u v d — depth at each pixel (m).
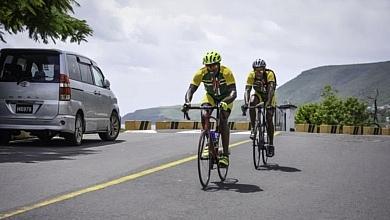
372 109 86.31
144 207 5.62
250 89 9.27
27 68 11.52
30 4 12.90
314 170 8.66
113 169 8.22
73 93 11.70
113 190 6.51
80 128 12.17
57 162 8.97
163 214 5.33
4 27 13.96
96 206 5.61
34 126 11.33
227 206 5.78
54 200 5.84
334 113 82.19
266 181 7.51
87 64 12.95
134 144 12.69
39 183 6.88
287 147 12.43
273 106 9.44
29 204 5.63
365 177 8.01
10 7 12.72
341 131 27.69
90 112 12.60
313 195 6.50
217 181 7.45
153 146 12.13
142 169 8.26
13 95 11.38
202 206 5.74
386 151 12.09
